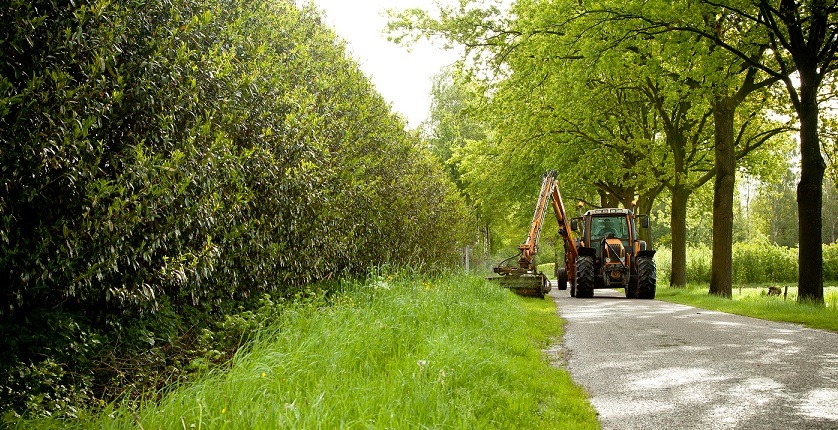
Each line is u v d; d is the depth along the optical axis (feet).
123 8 17.17
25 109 13.76
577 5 58.44
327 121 32.04
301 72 30.83
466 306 32.12
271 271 26.04
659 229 270.26
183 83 19.10
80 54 16.16
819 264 50.24
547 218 128.06
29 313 17.46
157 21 18.95
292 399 14.58
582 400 18.48
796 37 51.01
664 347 28.25
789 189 307.78
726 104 66.08
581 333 33.65
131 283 18.19
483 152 104.17
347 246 33.47
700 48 53.16
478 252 126.00
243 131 23.24
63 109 14.47
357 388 15.71
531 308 48.06
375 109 41.83
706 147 89.35
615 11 52.60
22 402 14.56
